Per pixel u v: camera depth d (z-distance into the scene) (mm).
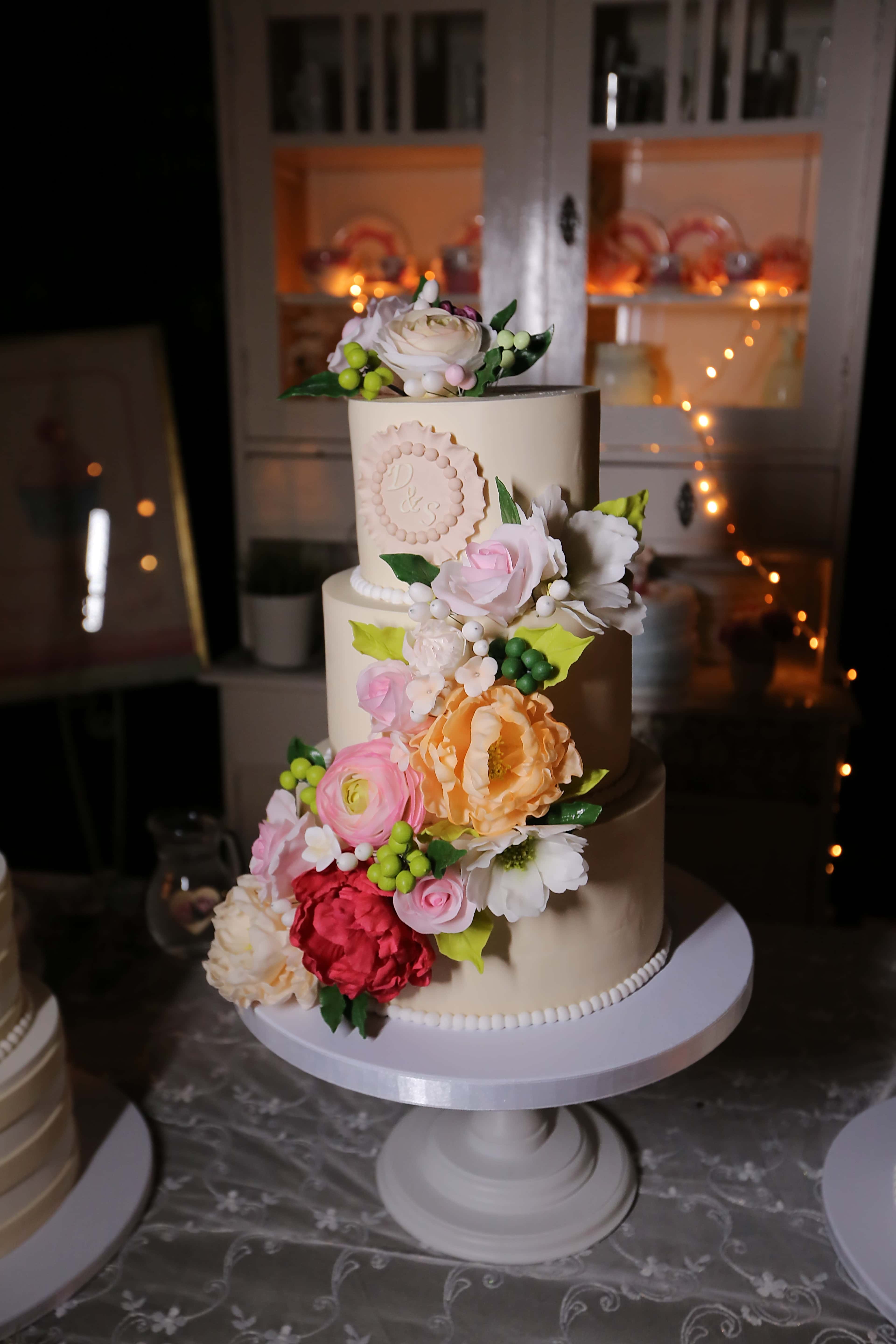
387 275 2115
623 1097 1123
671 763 2264
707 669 2246
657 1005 928
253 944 896
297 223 2178
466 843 784
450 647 779
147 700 2664
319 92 2008
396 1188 995
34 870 2723
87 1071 1151
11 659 2141
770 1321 867
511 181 1978
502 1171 988
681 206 2100
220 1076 1154
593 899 899
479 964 829
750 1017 1224
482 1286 904
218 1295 896
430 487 869
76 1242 930
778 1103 1107
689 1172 1025
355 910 796
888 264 2145
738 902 2271
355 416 915
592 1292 897
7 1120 899
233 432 2186
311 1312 880
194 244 2418
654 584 2082
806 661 2184
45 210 2383
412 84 1964
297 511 2199
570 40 1887
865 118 1829
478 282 2053
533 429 862
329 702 989
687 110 1905
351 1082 856
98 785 2695
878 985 1276
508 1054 859
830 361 1940
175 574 2221
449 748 764
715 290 2037
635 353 2037
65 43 2295
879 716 2398
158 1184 1014
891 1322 861
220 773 2717
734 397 2105
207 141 2348
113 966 1318
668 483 2035
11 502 2109
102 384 2146
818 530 2014
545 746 772
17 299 2414
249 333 2123
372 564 949
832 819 2193
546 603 801
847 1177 994
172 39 2291
